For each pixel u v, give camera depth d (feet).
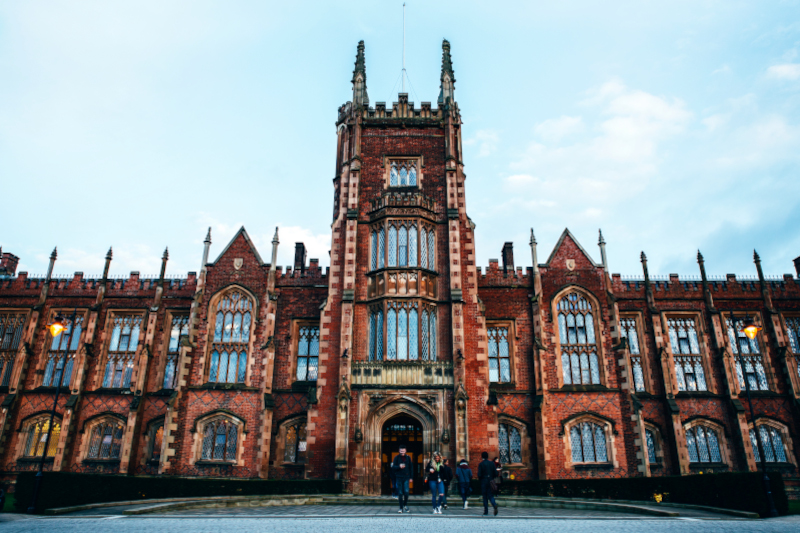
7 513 57.72
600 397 104.01
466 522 48.11
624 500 74.18
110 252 122.11
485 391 91.50
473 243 102.12
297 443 103.96
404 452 59.72
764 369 114.11
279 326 110.93
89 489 63.82
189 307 116.57
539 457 99.25
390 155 108.47
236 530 41.37
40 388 111.34
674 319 117.39
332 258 100.99
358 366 92.12
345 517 51.90
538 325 109.09
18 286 120.88
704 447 107.55
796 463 106.11
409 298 94.99
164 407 108.06
